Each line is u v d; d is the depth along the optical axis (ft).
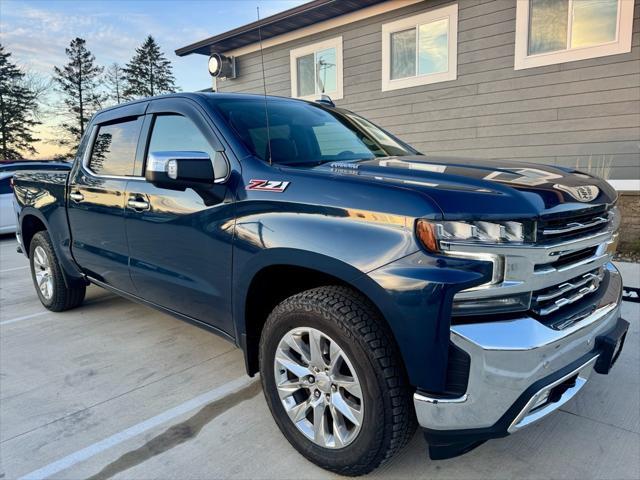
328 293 6.76
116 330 13.16
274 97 10.78
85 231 12.05
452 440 6.07
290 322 7.12
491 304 5.79
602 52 21.53
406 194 6.10
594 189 7.14
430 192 6.07
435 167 7.57
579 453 7.43
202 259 8.58
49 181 13.50
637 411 8.52
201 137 8.98
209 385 9.91
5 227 30.89
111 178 11.03
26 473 7.21
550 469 7.09
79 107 156.66
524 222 5.81
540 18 23.02
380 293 5.99
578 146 22.84
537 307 6.11
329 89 31.83
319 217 6.73
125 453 7.66
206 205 8.37
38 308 15.42
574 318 6.45
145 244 9.97
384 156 9.78
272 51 34.47
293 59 33.32
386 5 27.81
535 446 7.64
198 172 7.82
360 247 6.23
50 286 14.55
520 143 24.49
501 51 24.32
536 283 5.93
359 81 30.14
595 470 7.04
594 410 8.60
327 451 6.94
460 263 5.68
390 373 6.16
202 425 8.43
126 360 11.18
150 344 12.13
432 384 5.84
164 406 9.09
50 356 11.46
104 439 8.04
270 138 8.80
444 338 5.71
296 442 7.36
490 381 5.65
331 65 31.45
